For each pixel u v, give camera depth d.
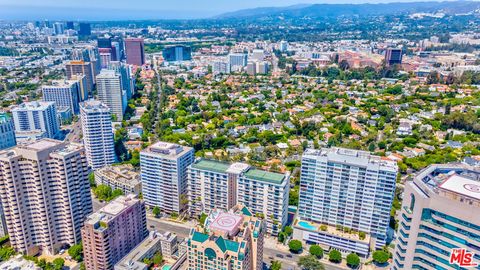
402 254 145.12
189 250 178.38
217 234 177.12
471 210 122.12
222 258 170.38
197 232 178.00
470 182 133.88
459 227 126.44
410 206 140.75
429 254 136.50
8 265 198.50
